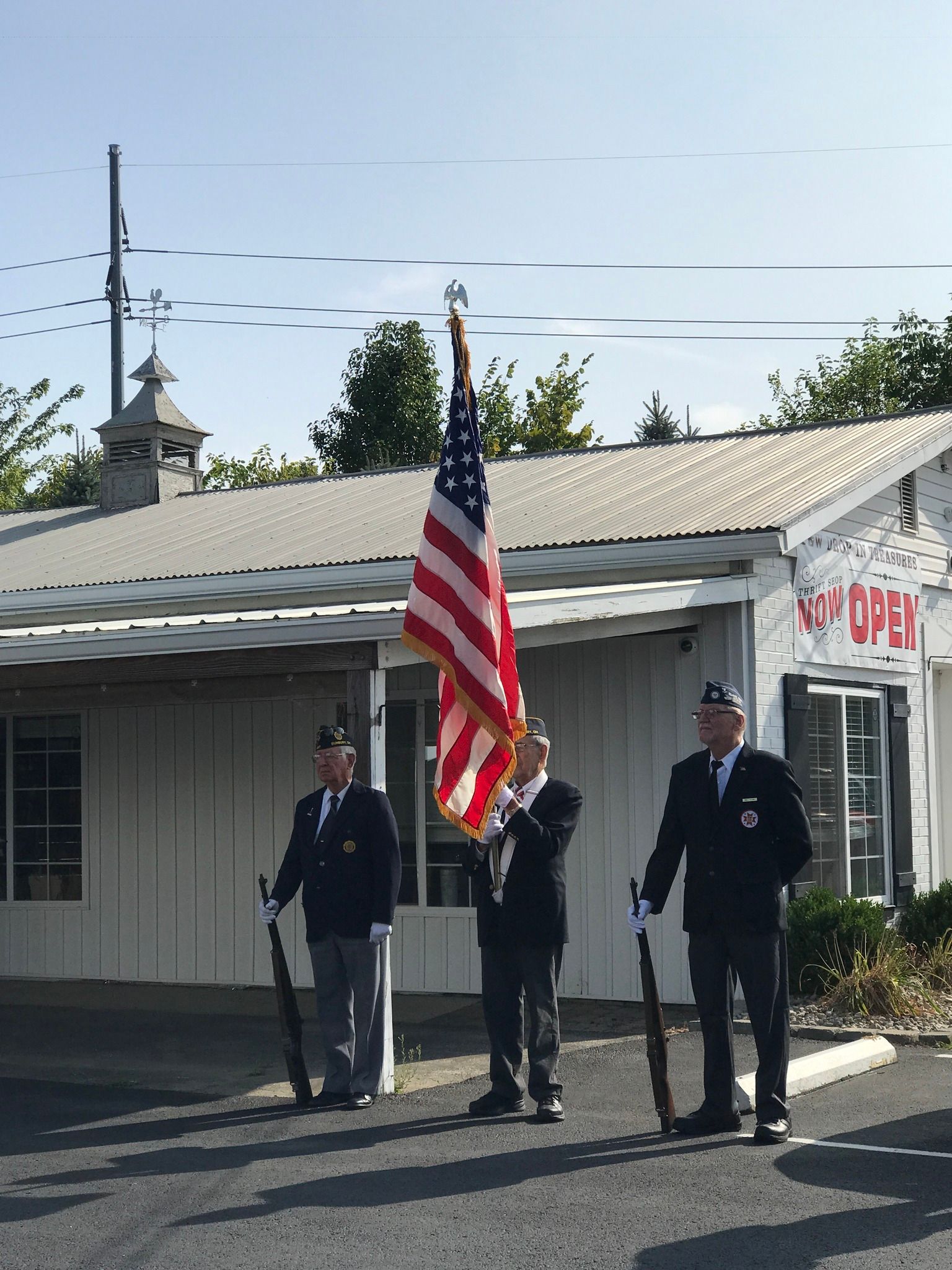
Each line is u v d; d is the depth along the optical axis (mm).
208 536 15336
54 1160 6730
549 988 7426
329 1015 7895
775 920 6848
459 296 8148
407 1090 8219
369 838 7871
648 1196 5934
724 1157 6543
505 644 7887
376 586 12422
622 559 11289
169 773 12844
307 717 12312
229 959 12469
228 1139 7070
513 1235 5441
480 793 7391
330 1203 5895
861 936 10750
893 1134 6961
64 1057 9523
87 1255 5297
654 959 11078
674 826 7105
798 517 11070
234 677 8641
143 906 12836
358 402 34375
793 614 11578
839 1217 5625
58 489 36375
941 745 14789
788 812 6871
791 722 11336
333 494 16719
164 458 18578
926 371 33125
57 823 13258
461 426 8047
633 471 14719
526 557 11648
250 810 12492
